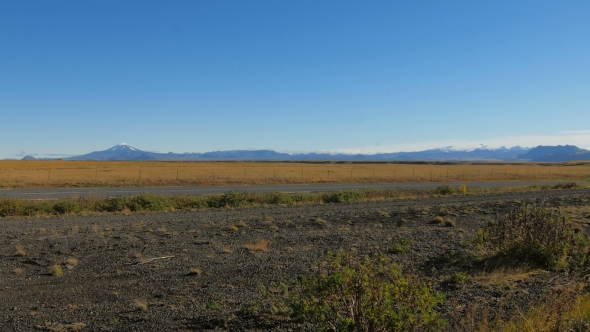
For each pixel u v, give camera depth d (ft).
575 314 18.88
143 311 24.43
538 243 34.55
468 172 277.85
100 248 42.42
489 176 234.38
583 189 134.72
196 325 21.89
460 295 25.98
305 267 34.99
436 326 18.53
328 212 72.49
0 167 270.05
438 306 23.84
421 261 37.01
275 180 171.42
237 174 209.87
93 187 136.36
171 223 58.80
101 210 74.54
